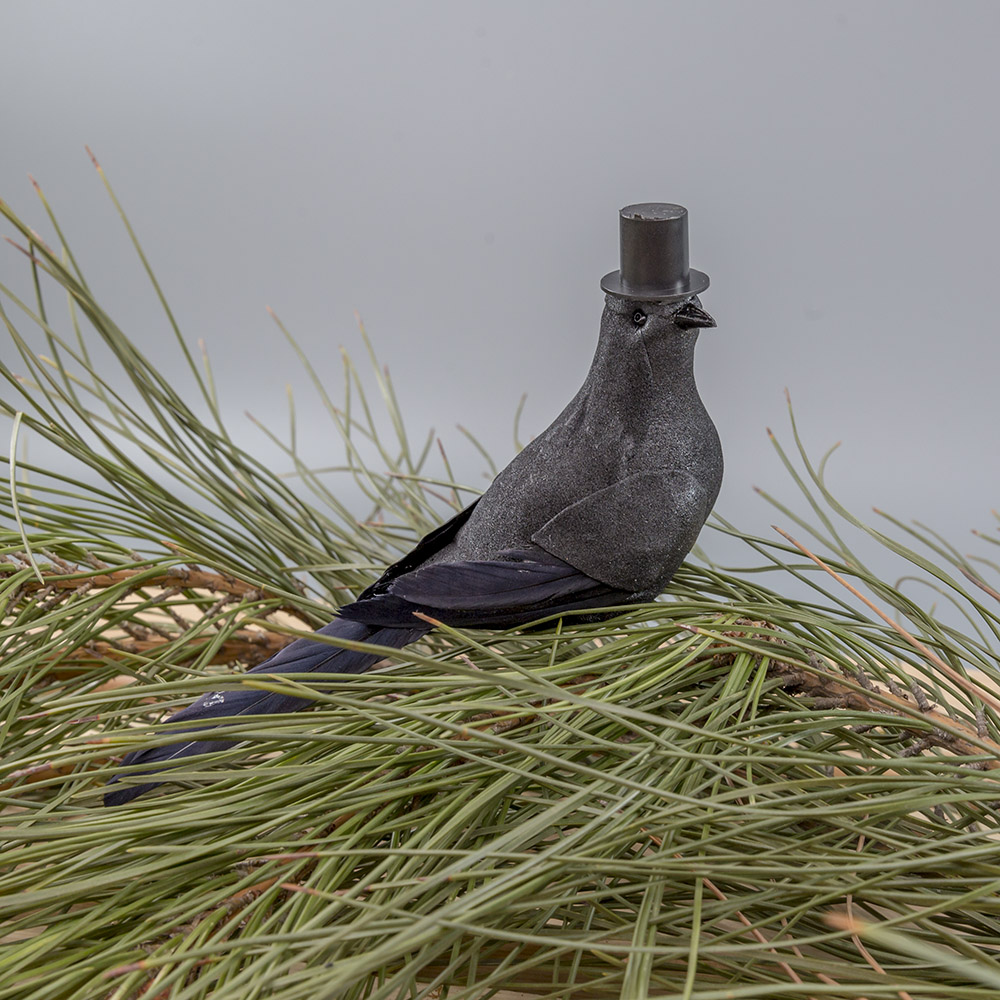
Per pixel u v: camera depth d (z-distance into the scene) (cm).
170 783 255
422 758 254
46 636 259
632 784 251
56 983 250
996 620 259
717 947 250
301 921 251
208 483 265
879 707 257
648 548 258
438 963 255
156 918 252
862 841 254
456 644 262
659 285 257
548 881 252
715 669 258
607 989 255
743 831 251
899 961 254
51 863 253
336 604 267
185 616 272
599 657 257
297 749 255
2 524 266
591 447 258
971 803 256
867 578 260
